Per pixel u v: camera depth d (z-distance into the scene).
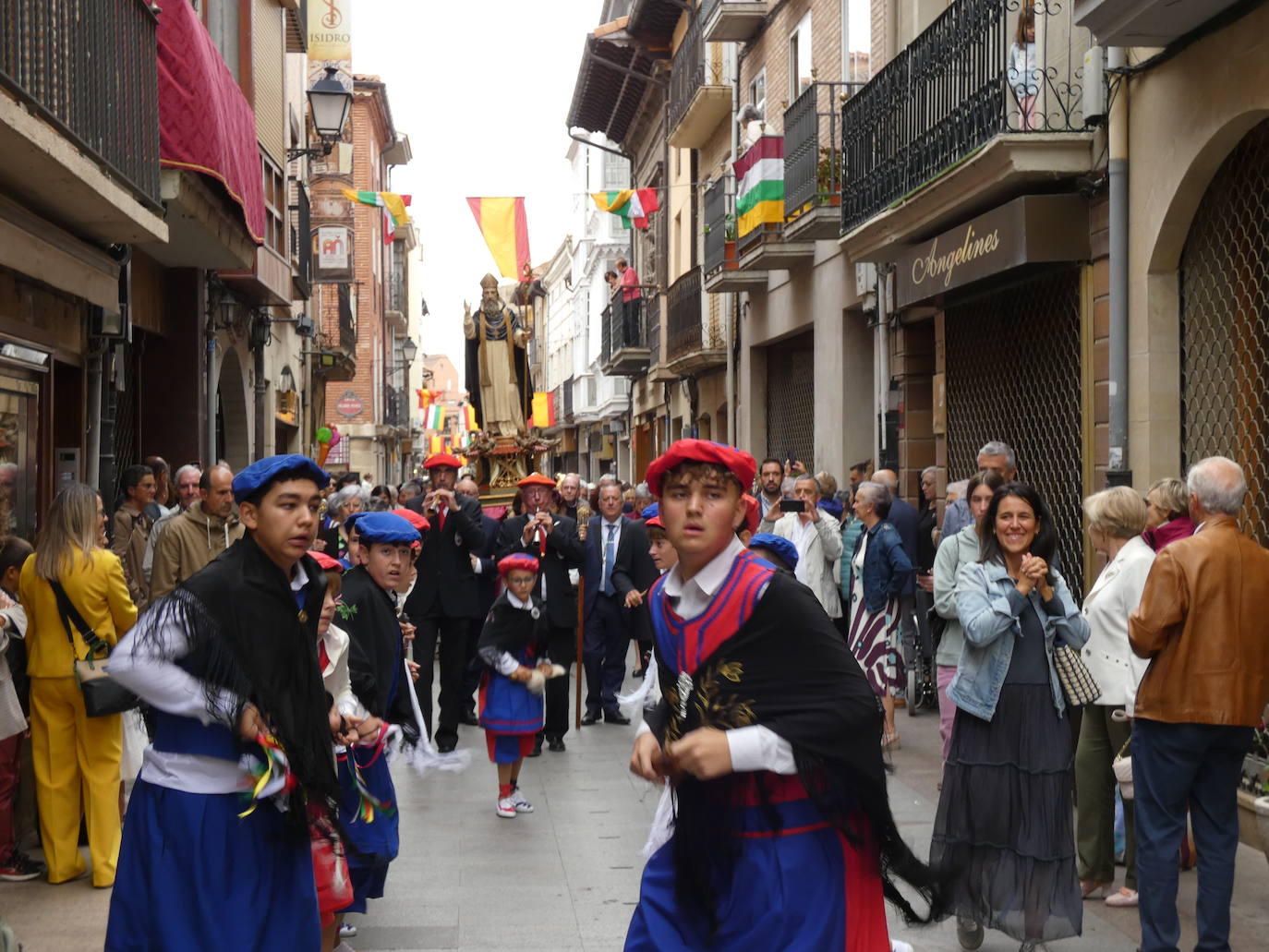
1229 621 5.01
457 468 10.47
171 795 3.73
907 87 12.39
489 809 8.38
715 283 20.70
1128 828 6.20
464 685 11.56
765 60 20.16
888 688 9.55
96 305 10.45
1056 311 10.89
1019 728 5.37
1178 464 8.80
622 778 9.28
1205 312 8.58
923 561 11.54
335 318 30.06
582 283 53.34
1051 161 9.59
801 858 3.27
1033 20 10.26
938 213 11.28
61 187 8.25
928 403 14.40
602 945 5.74
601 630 11.65
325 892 4.68
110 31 9.00
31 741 6.81
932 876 3.43
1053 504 10.95
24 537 9.34
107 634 6.53
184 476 9.48
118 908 3.75
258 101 17.36
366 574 5.66
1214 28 7.82
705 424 26.61
